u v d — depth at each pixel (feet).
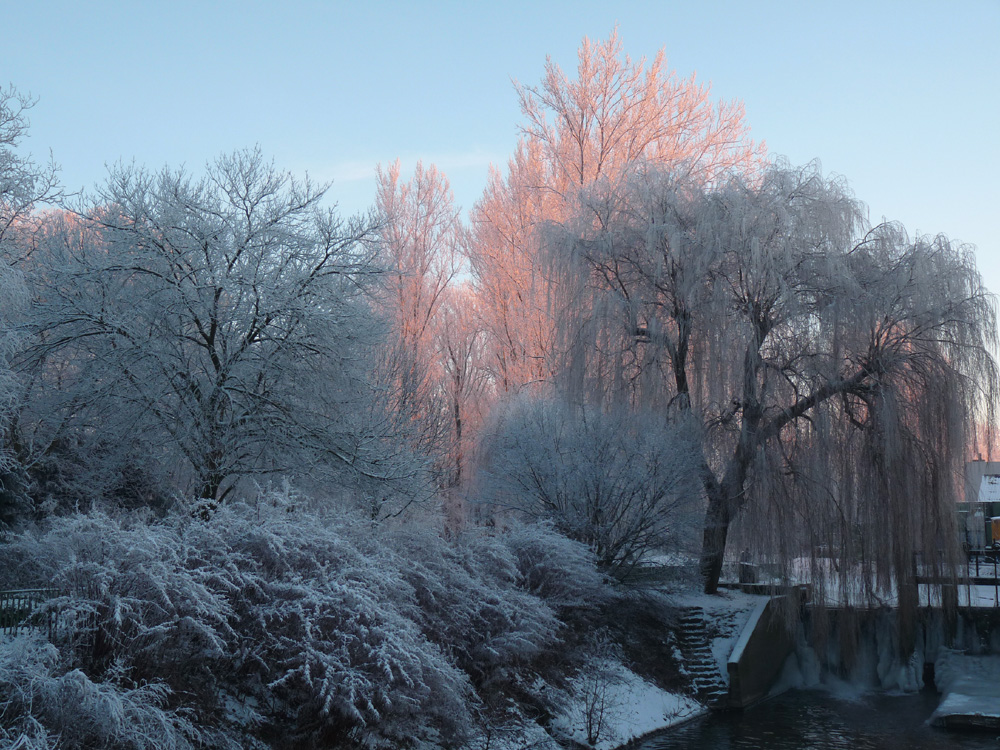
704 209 86.99
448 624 57.57
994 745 65.31
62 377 68.54
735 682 76.89
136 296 63.82
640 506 84.89
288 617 46.06
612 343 88.79
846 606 84.53
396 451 72.59
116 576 39.75
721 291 83.71
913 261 83.05
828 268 82.53
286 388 66.85
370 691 44.21
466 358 125.39
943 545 84.43
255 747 42.16
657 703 72.13
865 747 64.85
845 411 85.61
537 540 76.95
